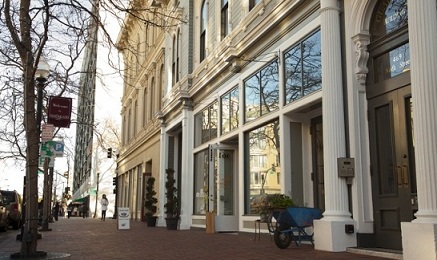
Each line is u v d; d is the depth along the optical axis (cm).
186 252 955
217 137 1659
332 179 900
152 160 2692
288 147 1162
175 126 2189
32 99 941
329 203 901
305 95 1088
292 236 1002
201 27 1947
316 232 920
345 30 953
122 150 3928
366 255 802
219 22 1681
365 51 912
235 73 1518
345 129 923
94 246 1134
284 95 1190
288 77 1183
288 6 1152
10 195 2231
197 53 1942
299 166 1169
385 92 864
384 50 875
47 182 1886
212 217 1590
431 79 679
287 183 1143
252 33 1345
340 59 949
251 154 1387
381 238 850
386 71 875
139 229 1928
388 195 838
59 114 1100
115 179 3912
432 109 672
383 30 902
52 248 1090
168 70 2362
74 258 880
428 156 668
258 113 1345
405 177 797
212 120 1745
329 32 956
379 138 877
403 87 823
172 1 2227
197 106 1934
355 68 919
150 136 2741
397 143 823
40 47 936
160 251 990
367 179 890
